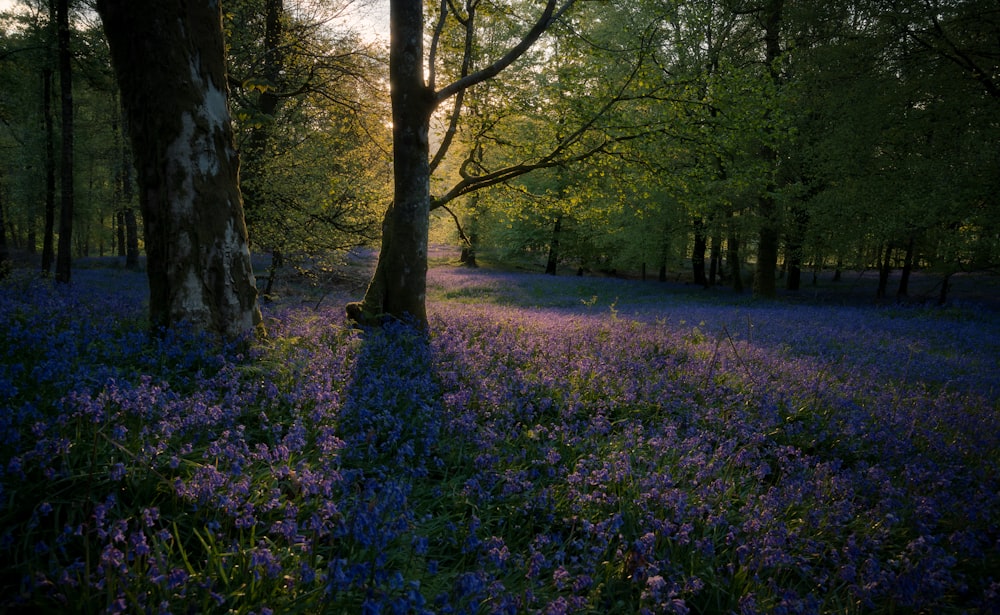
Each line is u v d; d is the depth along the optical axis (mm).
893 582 3062
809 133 20344
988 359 10953
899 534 3871
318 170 13367
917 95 17188
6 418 2789
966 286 31375
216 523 2613
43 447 2771
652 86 10039
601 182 11703
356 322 8656
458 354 6949
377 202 14078
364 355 6281
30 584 2182
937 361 10219
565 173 12109
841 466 5367
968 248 17219
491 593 2613
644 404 6027
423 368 6328
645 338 9828
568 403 5551
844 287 33688
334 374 5223
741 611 2803
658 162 10773
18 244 46781
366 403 4699
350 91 13062
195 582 2344
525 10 11523
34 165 24672
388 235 9047
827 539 3754
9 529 2451
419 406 4977
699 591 3066
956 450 5441
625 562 3170
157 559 2363
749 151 19906
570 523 3473
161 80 5309
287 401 4477
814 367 8633
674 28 15836
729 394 6555
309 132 14555
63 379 3764
